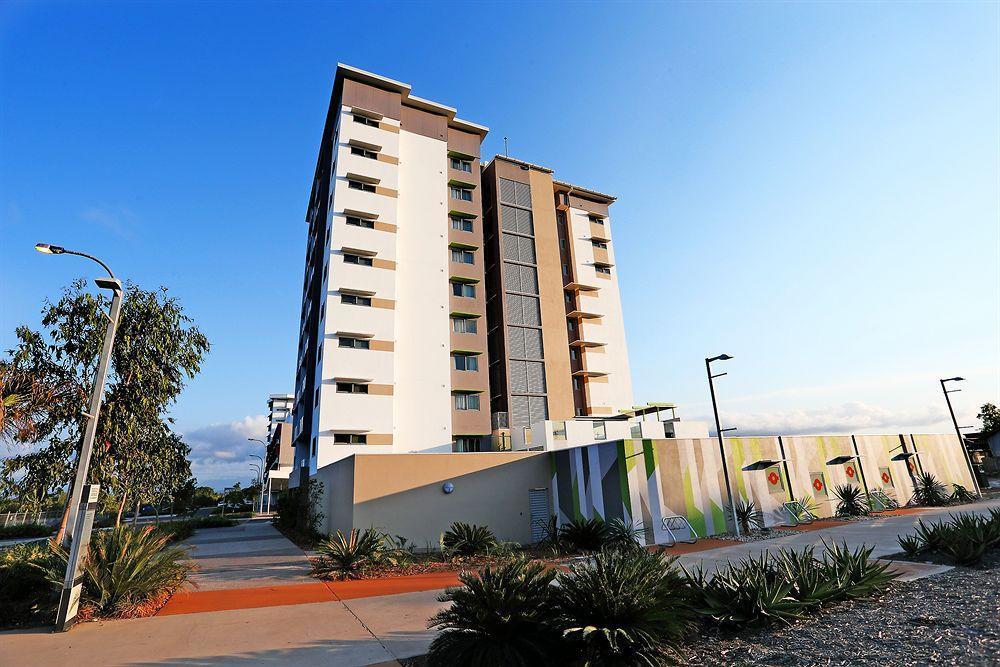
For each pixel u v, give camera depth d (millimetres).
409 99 42094
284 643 7691
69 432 17906
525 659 5926
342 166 37312
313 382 37969
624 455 18000
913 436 30578
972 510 22031
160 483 21156
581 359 46938
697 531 18891
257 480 79688
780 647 6180
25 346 16984
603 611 6172
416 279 38188
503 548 16594
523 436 35812
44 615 9258
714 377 19562
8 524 41375
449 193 43219
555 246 46969
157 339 19984
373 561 14508
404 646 7438
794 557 8750
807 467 24250
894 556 11969
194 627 8664
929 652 5453
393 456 19531
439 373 36719
